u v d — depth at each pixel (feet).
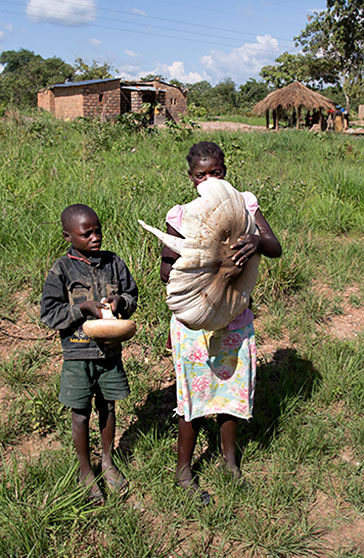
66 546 8.21
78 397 8.82
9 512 8.42
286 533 8.67
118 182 24.17
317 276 18.93
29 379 12.50
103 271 8.93
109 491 9.25
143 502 9.21
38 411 10.99
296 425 11.02
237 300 8.27
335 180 27.45
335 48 167.02
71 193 21.43
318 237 22.34
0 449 10.27
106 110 106.63
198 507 9.08
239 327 8.90
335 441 10.80
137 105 109.50
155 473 9.70
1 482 9.29
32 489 9.12
